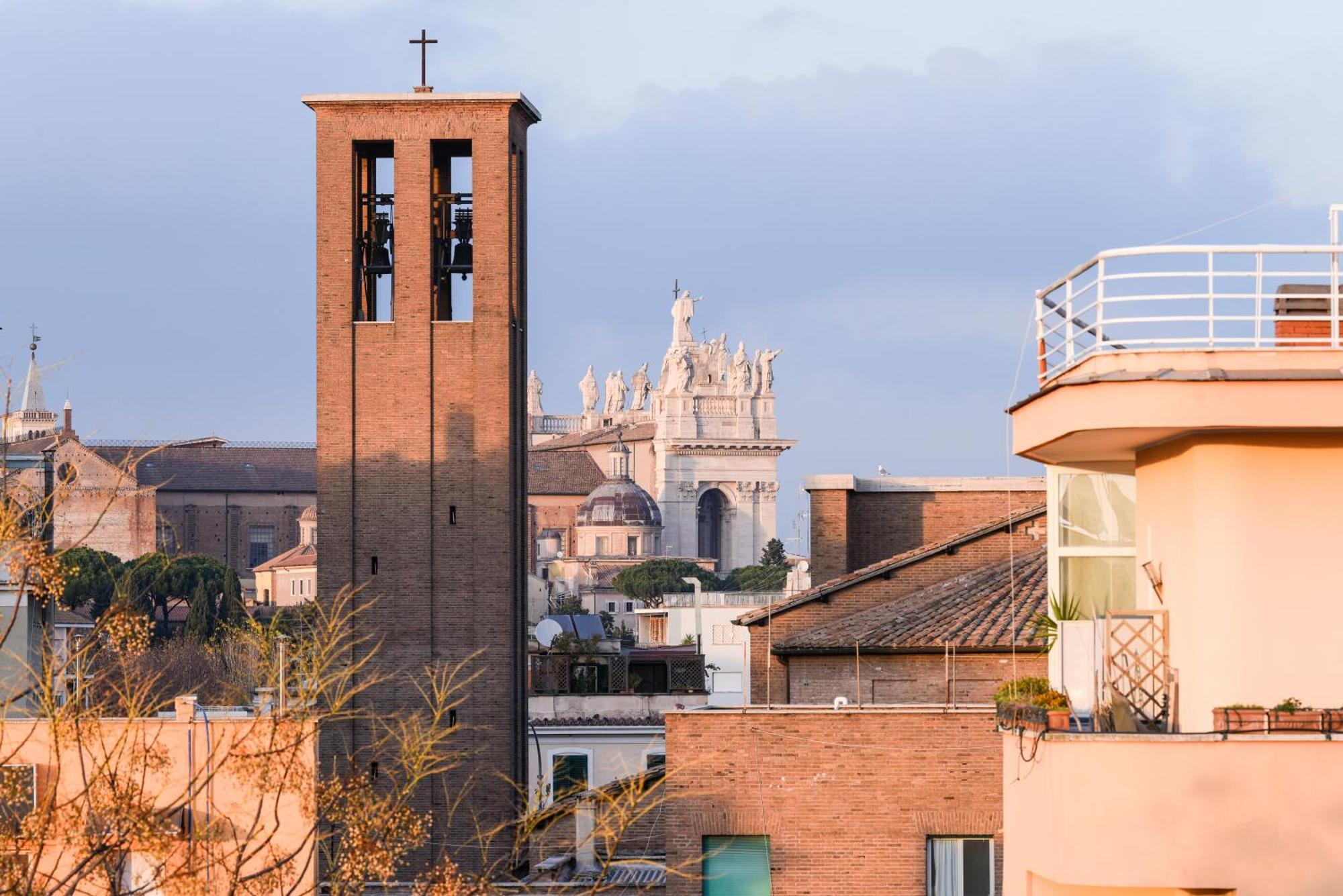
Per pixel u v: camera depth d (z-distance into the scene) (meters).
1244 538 69.06
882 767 107.50
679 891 107.38
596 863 120.25
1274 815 66.12
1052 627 84.00
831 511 182.00
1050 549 84.94
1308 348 68.81
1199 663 70.31
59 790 95.00
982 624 136.50
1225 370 67.88
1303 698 68.62
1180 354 69.06
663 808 117.38
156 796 79.44
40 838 69.38
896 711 107.75
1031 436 74.81
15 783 73.62
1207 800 66.31
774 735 107.88
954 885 107.38
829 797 107.50
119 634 74.50
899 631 137.75
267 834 95.31
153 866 77.12
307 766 83.50
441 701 100.56
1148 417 67.69
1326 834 65.88
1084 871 67.19
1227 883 66.12
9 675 117.69
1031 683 82.00
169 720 103.88
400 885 117.62
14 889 69.06
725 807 107.62
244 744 86.12
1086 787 67.31
